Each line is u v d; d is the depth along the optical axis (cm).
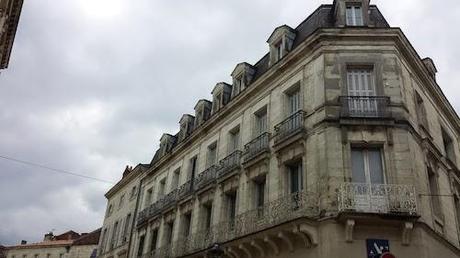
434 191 1669
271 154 1825
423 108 1853
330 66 1702
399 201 1360
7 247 6944
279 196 1673
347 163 1486
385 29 1717
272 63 2077
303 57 1850
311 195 1495
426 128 1794
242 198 1912
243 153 2038
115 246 3375
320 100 1653
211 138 2442
